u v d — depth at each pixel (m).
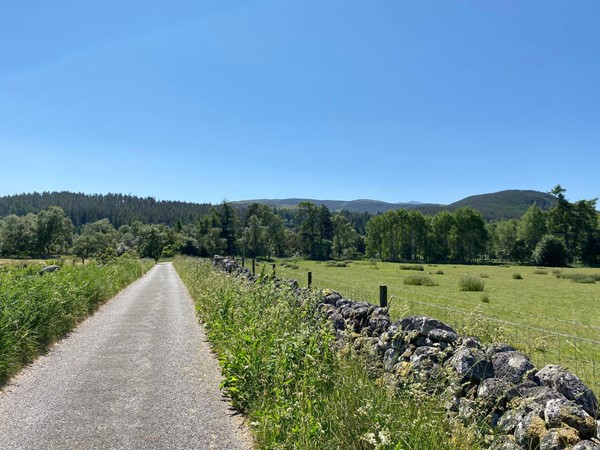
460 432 3.65
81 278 16.31
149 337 11.05
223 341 8.49
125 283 26.50
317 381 4.82
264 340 6.72
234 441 5.16
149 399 6.57
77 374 7.85
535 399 3.62
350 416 4.23
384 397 4.33
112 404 6.36
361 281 35.41
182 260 60.06
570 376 3.76
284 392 5.28
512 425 3.62
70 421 5.73
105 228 141.38
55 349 9.70
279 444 4.47
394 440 3.60
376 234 125.06
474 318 7.35
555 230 97.50
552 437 3.15
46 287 11.86
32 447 4.98
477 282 30.22
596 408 3.60
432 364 4.80
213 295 12.38
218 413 6.02
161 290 23.94
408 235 121.38
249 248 120.56
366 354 5.45
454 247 115.62
